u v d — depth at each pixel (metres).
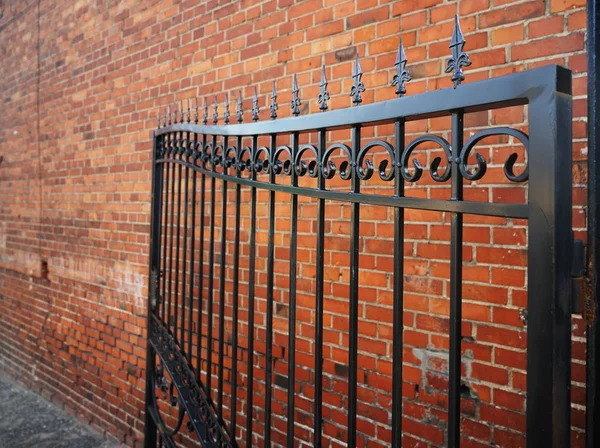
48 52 4.77
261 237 2.77
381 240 2.24
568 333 1.04
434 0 2.07
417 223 2.12
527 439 1.05
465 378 1.98
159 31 3.47
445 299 2.04
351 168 1.41
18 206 5.24
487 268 1.92
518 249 1.84
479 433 1.94
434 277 2.06
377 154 2.27
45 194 4.77
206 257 3.10
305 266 2.54
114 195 3.86
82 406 4.18
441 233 2.05
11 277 5.36
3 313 5.50
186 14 3.26
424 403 2.10
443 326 2.04
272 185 1.73
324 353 2.45
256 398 2.77
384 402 2.23
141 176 3.59
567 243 1.04
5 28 5.55
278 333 2.68
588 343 1.09
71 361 4.34
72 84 4.41
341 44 2.39
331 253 2.43
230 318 2.93
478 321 1.94
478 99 1.11
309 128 1.55
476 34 1.96
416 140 1.23
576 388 1.69
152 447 2.82
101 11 4.05
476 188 1.95
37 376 4.85
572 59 1.72
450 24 2.03
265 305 2.74
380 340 2.24
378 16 2.26
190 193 3.26
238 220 1.97
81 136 4.27
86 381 4.15
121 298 3.77
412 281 2.13
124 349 3.74
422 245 2.10
